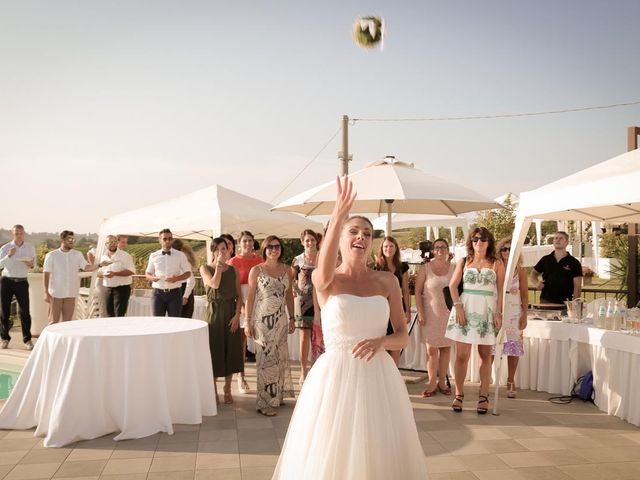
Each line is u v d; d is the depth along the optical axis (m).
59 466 3.92
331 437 2.55
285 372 5.57
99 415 4.45
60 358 4.48
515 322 5.97
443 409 5.59
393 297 2.88
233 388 6.47
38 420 4.60
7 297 8.71
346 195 2.62
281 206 7.29
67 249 8.79
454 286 5.58
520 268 6.00
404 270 6.20
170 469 3.89
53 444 4.26
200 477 3.76
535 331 6.36
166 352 4.67
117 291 8.50
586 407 5.68
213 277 5.50
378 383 2.66
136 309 9.34
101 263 8.45
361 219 2.84
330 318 2.71
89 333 4.57
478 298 5.46
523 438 4.68
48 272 8.65
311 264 6.50
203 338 5.10
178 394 4.84
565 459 4.19
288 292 5.71
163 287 7.24
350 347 2.68
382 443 2.56
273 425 4.91
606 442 4.58
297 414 2.73
